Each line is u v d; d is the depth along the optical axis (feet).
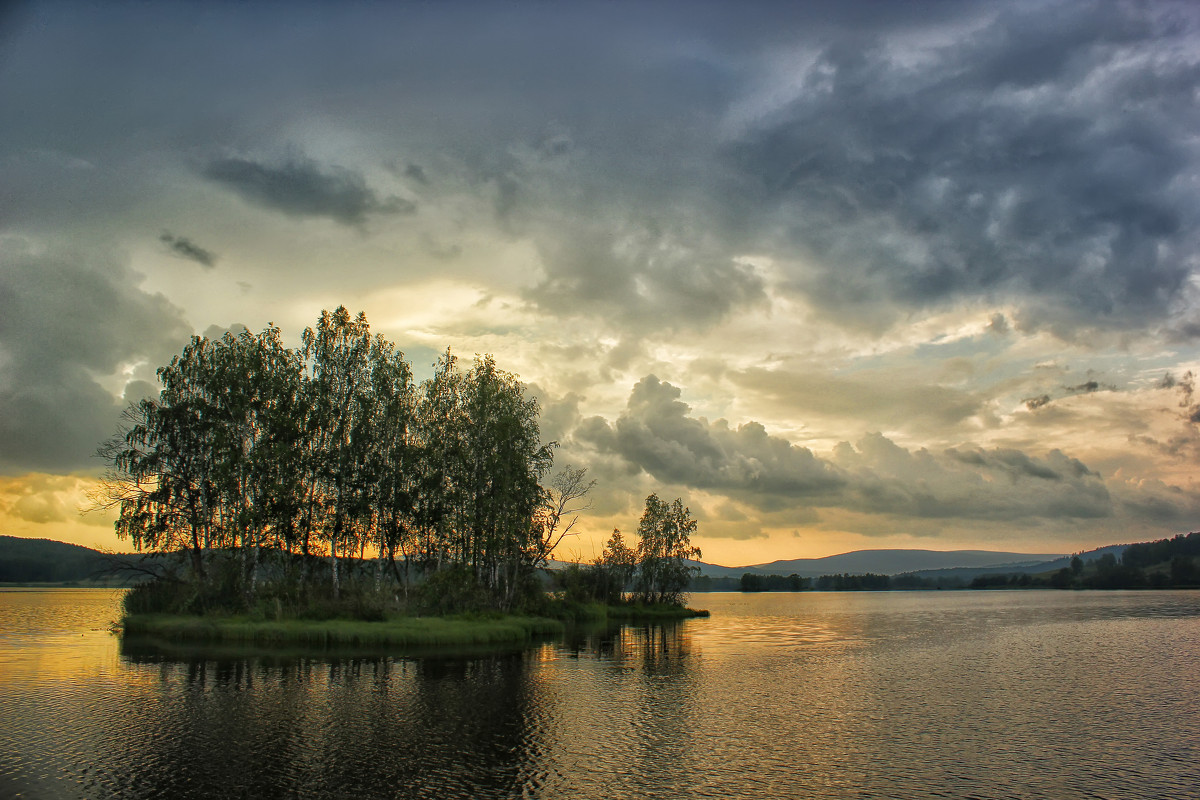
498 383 234.79
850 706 108.58
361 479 212.84
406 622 185.37
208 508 203.10
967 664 160.15
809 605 543.80
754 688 124.16
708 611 412.57
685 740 86.22
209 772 71.10
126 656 148.05
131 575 212.84
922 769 75.56
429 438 225.35
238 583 195.93
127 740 82.28
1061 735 91.25
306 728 88.48
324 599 195.31
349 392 219.41
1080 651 188.24
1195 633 243.81
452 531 215.72
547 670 138.62
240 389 206.39
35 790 65.57
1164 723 98.48
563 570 313.12
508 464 220.64
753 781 70.74
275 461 199.41
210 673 127.65
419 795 65.21
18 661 141.49
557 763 75.66
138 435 203.00
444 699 107.14
